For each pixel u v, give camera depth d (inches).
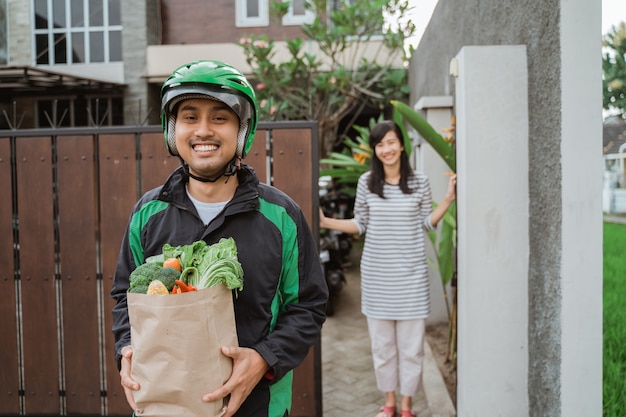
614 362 96.2
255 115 59.9
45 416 119.0
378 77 349.7
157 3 416.8
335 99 315.3
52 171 116.6
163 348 48.3
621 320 97.5
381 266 123.4
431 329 187.9
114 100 411.5
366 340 189.3
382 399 141.4
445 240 142.1
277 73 313.9
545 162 91.1
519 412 102.1
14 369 119.3
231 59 390.6
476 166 100.2
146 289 49.9
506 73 99.3
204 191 60.6
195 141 56.8
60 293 118.0
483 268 101.0
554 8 85.8
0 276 118.8
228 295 51.5
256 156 114.5
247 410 57.4
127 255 62.6
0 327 119.4
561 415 86.0
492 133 100.0
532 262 98.4
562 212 84.6
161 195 60.9
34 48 404.8
